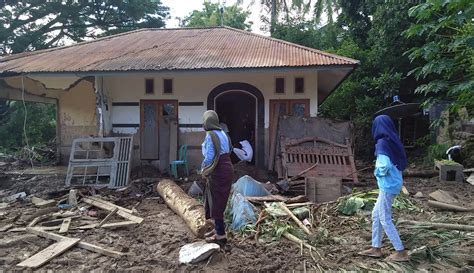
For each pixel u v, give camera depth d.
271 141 11.09
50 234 5.95
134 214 7.13
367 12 19.45
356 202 6.97
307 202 7.38
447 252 5.04
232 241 5.66
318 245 5.48
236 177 9.90
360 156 15.48
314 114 11.29
